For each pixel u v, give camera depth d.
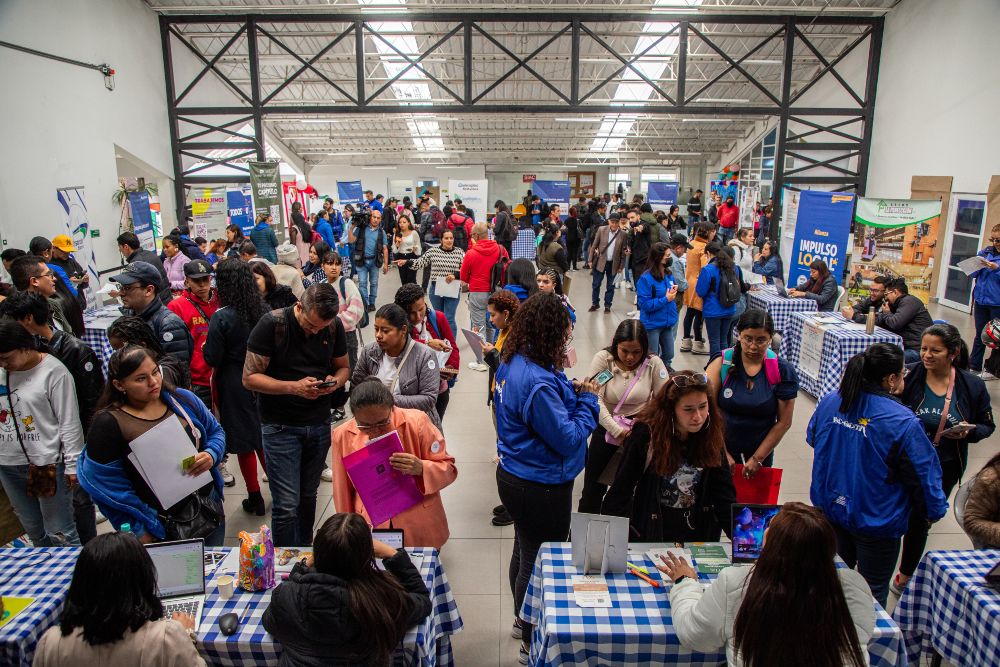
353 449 2.70
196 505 2.61
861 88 13.05
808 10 11.57
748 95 17.80
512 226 12.94
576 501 4.34
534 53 11.74
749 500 2.96
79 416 3.16
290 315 3.07
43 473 3.09
